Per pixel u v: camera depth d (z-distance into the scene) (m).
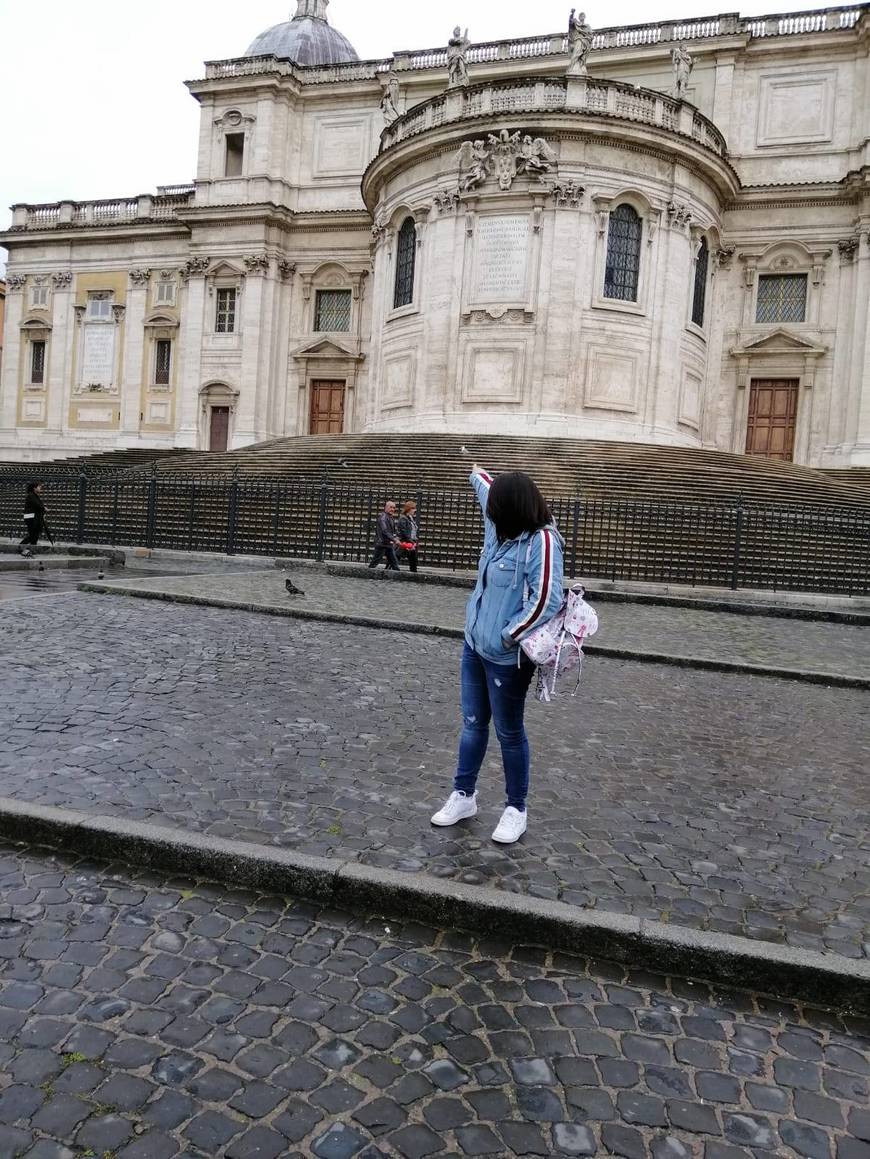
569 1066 2.56
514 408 28.02
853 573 16.95
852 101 31.88
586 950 3.18
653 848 4.02
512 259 27.94
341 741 5.39
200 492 21.16
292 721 5.77
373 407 32.53
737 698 7.52
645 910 3.39
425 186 29.50
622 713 6.68
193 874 3.62
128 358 41.66
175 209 38.47
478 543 18.16
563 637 3.78
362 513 19.52
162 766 4.71
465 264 28.48
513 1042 2.65
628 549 17.44
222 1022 2.66
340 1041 2.61
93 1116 2.26
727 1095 2.47
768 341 32.56
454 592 14.33
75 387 42.75
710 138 30.17
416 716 6.11
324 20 45.47
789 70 32.59
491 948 3.18
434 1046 2.61
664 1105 2.42
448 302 28.72
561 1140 2.27
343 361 38.28
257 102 38.31
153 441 41.12
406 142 29.31
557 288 27.56
